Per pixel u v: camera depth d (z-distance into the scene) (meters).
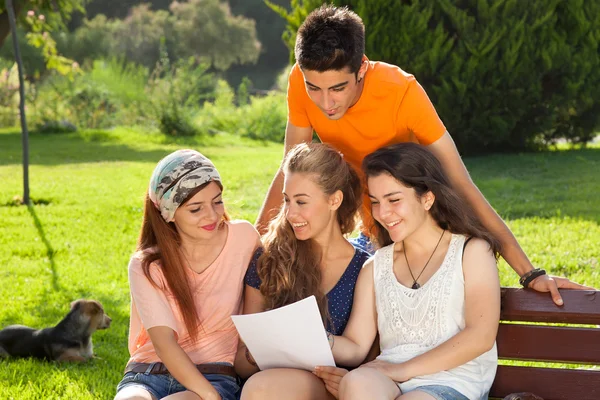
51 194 11.04
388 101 3.31
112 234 8.85
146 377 3.07
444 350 2.78
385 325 2.98
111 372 4.97
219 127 21.33
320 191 3.08
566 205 8.84
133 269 3.12
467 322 2.83
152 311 3.03
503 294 2.97
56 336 5.21
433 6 12.11
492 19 12.02
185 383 2.93
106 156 15.79
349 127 3.45
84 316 5.21
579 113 12.83
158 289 3.09
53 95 22.08
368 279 3.08
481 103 12.38
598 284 6.00
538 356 2.94
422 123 3.30
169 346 2.98
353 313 3.08
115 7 43.78
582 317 2.87
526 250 6.97
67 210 10.00
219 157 15.15
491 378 2.90
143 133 20.00
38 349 5.23
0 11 11.65
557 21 12.40
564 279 2.99
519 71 12.27
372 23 12.08
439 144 3.31
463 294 2.87
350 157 3.57
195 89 22.38
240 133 20.98
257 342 2.91
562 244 7.14
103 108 22.00
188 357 2.98
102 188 11.57
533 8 12.10
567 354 2.92
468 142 12.81
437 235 2.99
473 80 12.22
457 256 2.89
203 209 3.06
